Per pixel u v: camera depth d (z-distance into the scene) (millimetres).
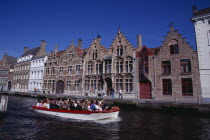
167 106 15531
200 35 18203
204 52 17688
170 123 11133
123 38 24297
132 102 17562
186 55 18797
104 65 24906
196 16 18562
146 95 20875
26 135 8203
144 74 21125
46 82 33250
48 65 33875
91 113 11555
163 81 20031
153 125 10555
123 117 13141
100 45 26562
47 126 9938
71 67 29516
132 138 8016
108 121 11609
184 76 18531
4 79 47812
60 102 14766
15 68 44938
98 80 25516
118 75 23391
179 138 8117
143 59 21625
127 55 23188
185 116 13586
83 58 28047
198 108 14047
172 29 20266
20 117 12273
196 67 17953
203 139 7988
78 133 8641
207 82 17062
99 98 20453
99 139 7781
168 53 20031
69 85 28938
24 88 39188
